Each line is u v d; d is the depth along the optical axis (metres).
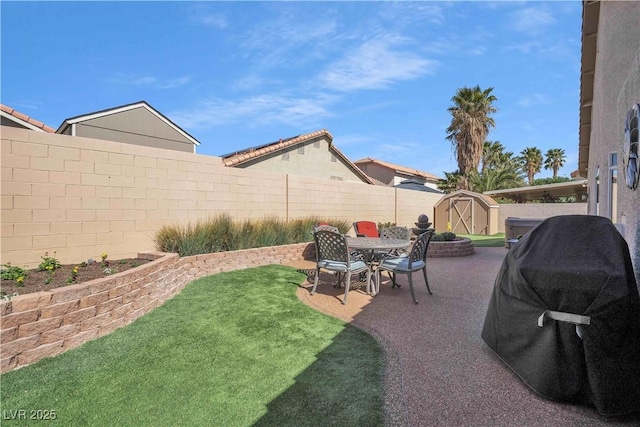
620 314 2.35
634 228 3.54
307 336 3.89
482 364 3.23
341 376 3.01
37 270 4.69
